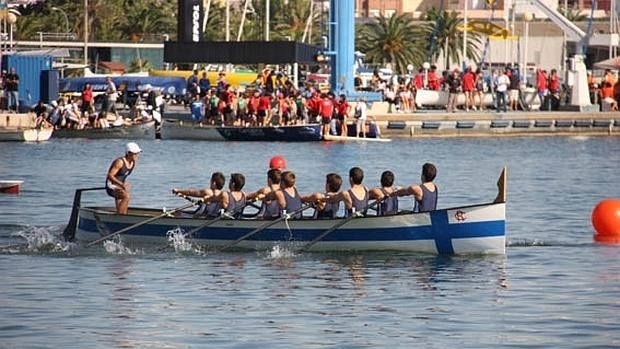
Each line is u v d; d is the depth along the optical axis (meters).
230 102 120.06
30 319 36.91
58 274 44.56
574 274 44.84
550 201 72.94
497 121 129.75
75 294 40.84
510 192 78.50
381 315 37.75
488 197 75.56
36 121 120.94
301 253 48.44
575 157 107.62
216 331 35.53
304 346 33.84
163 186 79.69
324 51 127.19
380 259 47.31
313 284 42.62
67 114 121.19
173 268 45.69
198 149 108.56
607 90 138.62
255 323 36.62
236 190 49.78
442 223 47.31
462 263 46.53
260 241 48.88
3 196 72.94
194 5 134.38
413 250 47.75
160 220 49.78
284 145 113.50
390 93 128.50
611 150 115.31
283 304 39.38
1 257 48.34
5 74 126.69
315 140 117.81
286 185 49.12
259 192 49.53
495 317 37.38
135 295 40.72
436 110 135.12
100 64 199.38
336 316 37.59
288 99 119.94
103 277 43.97
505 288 41.97
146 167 92.38
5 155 102.19
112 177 51.91
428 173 48.44
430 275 44.19
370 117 124.50
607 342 34.16
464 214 47.12
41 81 130.88
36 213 64.56
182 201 71.19
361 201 48.41
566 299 40.16
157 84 146.75
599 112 134.38
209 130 117.75
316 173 88.62
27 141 116.31
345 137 118.56
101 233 50.94
